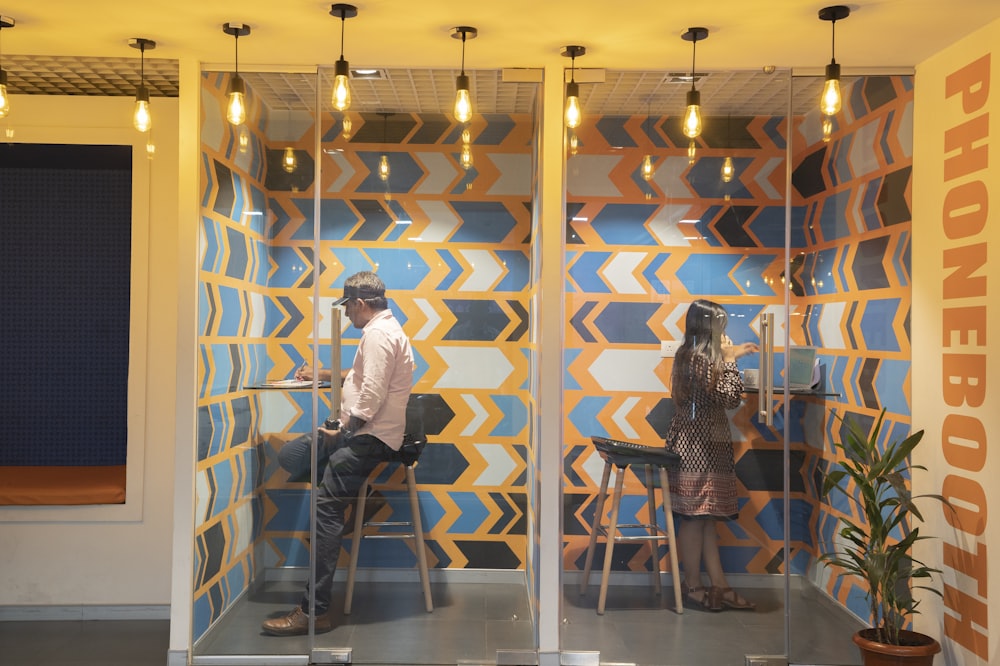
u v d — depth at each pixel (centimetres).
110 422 583
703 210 411
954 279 373
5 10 343
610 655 408
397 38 374
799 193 411
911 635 378
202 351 411
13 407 579
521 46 383
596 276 411
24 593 477
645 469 411
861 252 410
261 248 412
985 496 351
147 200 486
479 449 414
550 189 410
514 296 415
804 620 409
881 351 411
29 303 580
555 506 409
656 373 412
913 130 409
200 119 409
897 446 411
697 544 411
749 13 342
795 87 411
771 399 411
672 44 379
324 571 411
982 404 353
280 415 411
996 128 346
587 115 411
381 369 413
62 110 484
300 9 342
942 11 338
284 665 407
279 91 412
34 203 580
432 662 406
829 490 412
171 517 481
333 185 412
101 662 416
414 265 414
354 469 413
